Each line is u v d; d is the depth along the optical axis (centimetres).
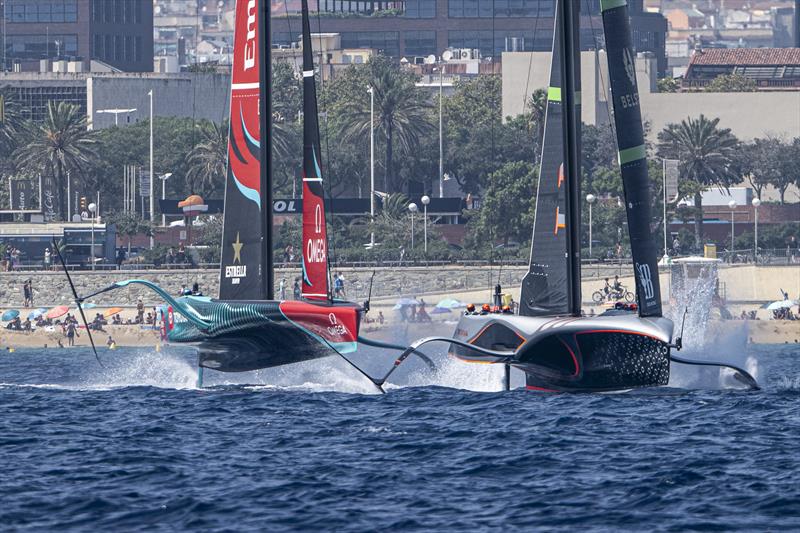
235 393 15462
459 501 9512
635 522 8894
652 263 14012
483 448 11506
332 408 14062
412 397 14950
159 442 11975
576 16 15075
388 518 9025
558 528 8769
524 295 15375
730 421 12850
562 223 15138
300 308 14600
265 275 15488
